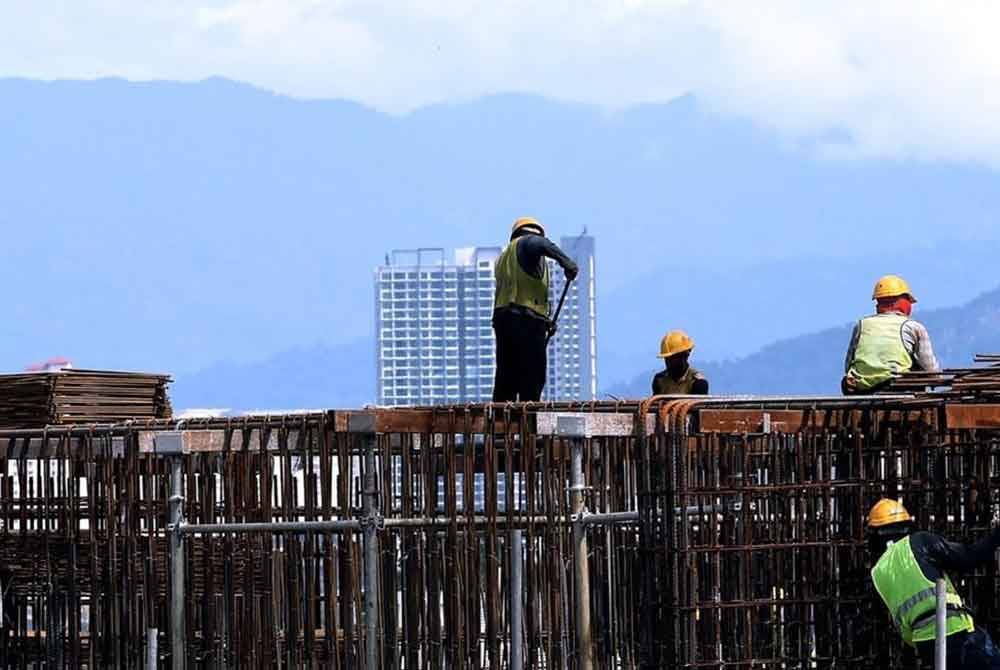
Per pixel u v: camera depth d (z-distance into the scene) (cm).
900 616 4166
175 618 4934
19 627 5628
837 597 4356
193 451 4909
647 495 4256
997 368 4528
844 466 4497
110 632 5259
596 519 4422
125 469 5231
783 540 4353
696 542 4409
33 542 5538
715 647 4231
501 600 4578
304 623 4759
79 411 5906
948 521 4491
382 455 4647
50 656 5462
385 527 4550
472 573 4559
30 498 5550
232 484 4941
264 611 4838
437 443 5100
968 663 4131
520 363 5384
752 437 4319
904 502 4462
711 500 4288
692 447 4319
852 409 4438
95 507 5325
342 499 4656
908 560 4162
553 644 4525
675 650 4166
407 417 4559
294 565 4762
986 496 4506
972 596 4553
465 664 4547
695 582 4172
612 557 4662
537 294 5397
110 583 5244
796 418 4372
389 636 4609
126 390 6053
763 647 4316
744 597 4262
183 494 5103
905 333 5009
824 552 4369
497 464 4725
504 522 4591
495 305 5422
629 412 4609
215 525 4866
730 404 4272
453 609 4553
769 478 4366
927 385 4609
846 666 4381
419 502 4656
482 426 4631
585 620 4422
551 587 4534
